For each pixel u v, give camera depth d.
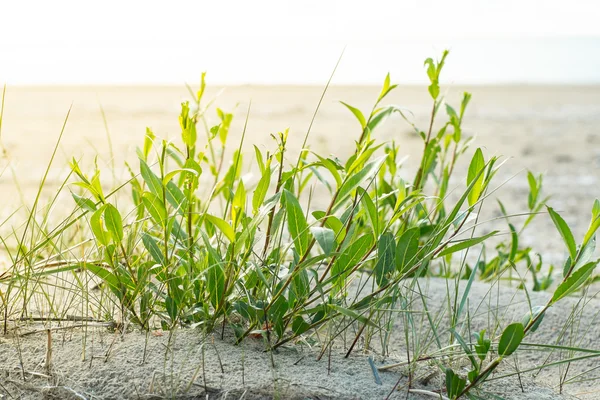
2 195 2.61
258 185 1.23
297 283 1.24
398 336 1.38
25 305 1.28
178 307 1.26
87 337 1.25
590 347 1.43
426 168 1.54
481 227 2.85
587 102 7.73
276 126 5.37
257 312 1.22
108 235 1.25
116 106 6.40
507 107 7.10
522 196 3.43
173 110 6.11
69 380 1.17
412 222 1.51
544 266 2.21
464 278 1.70
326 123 5.61
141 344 1.23
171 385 1.16
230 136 4.75
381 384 1.20
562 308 1.53
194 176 1.28
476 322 1.45
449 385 1.18
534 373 1.34
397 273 1.24
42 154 3.84
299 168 1.24
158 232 1.41
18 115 5.66
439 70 1.50
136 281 1.27
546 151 4.61
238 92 8.48
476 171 1.23
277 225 1.27
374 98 7.86
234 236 1.21
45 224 1.45
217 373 1.18
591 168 4.10
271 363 1.21
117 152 3.86
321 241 1.16
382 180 1.50
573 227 2.86
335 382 1.19
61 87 8.77
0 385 1.17
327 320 1.23
